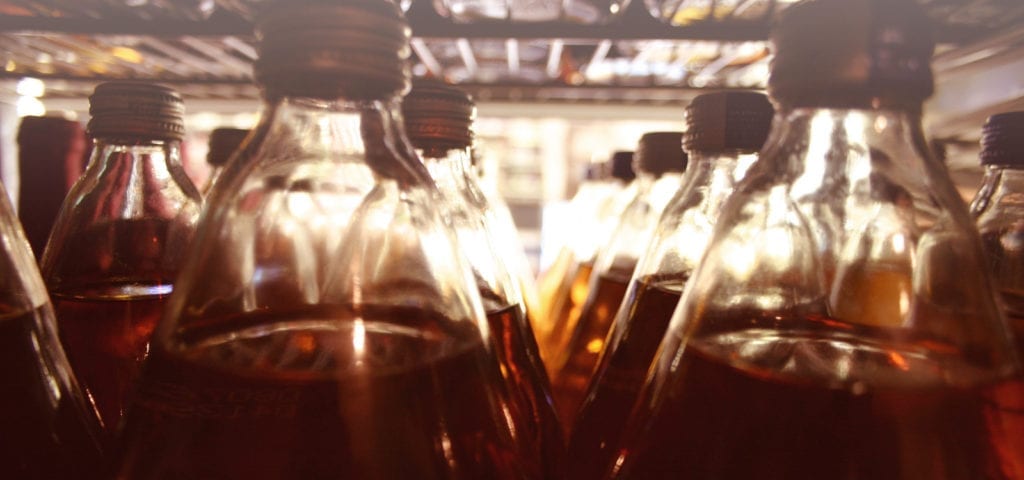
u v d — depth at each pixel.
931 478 0.10
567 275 0.38
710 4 0.25
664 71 0.35
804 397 0.11
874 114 0.12
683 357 0.13
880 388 0.11
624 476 0.13
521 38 0.24
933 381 0.11
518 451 0.14
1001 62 0.25
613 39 0.24
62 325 0.18
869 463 0.10
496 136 1.03
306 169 0.13
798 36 0.11
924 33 0.10
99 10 0.25
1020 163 0.18
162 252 0.21
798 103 0.11
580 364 0.25
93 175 0.22
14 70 0.32
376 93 0.12
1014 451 0.11
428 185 0.14
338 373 0.11
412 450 0.11
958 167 0.35
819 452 0.11
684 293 0.14
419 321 0.13
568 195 0.98
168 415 0.11
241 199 0.13
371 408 0.11
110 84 0.20
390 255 0.14
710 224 0.19
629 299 0.20
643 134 0.27
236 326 0.12
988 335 0.12
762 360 0.12
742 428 0.11
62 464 0.13
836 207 0.13
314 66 0.11
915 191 0.12
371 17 0.11
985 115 0.28
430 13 0.24
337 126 0.13
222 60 0.31
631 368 0.18
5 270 0.14
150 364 0.12
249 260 0.13
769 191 0.13
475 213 0.21
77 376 0.15
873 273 0.13
